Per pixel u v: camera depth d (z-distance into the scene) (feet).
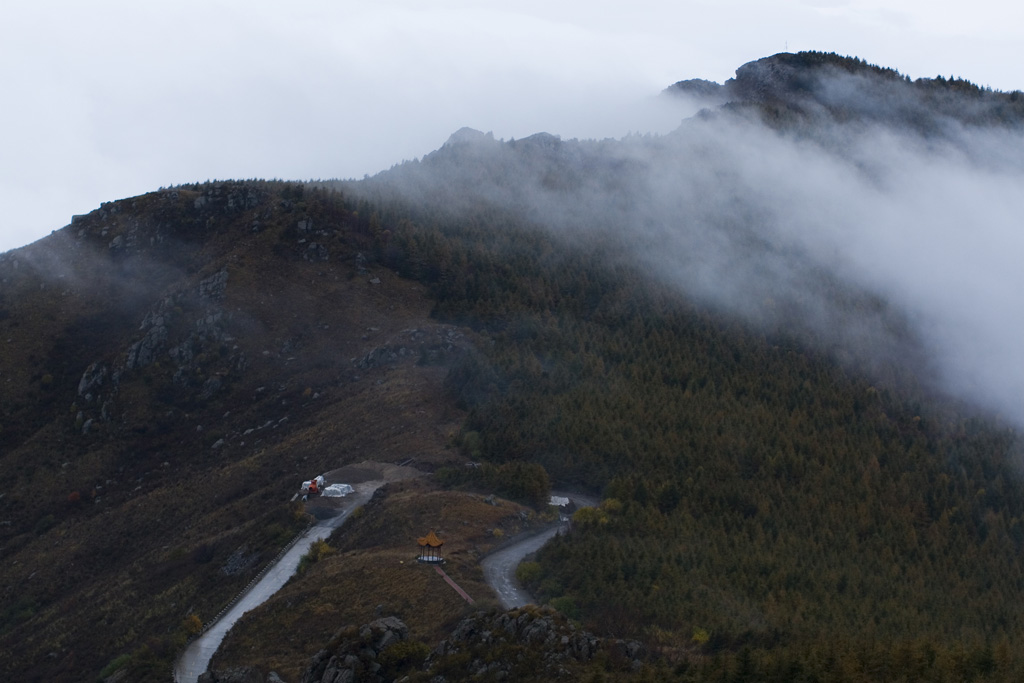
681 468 495.00
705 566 383.86
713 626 324.80
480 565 371.56
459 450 500.33
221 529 481.05
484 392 558.97
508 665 288.10
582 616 330.54
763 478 503.20
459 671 290.97
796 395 608.60
